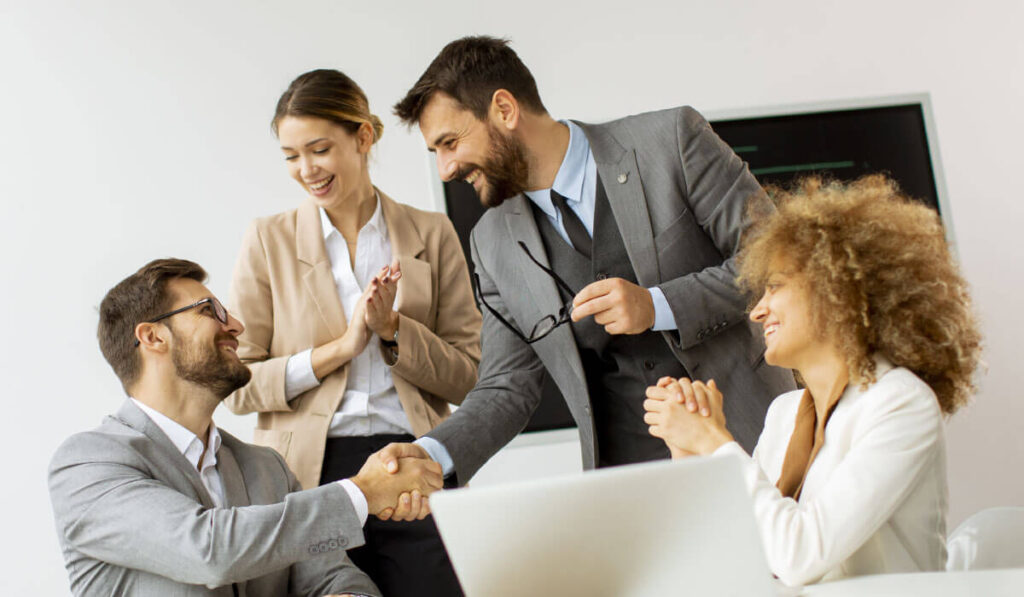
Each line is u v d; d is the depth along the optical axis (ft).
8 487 12.44
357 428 7.91
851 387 4.59
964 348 4.57
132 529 5.94
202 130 13.11
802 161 14.15
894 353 4.50
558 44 13.85
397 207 8.59
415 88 7.00
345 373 7.91
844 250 4.56
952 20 14.60
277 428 7.97
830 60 14.34
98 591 6.11
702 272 6.70
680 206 6.91
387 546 7.54
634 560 3.40
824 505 4.16
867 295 4.52
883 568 4.26
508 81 6.87
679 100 14.01
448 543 3.48
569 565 3.43
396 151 13.39
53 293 12.75
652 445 7.16
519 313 7.35
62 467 6.23
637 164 6.96
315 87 7.94
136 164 13.00
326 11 13.41
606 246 7.00
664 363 6.97
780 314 4.70
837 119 14.25
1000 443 14.21
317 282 8.16
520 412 7.54
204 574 5.86
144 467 6.29
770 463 5.23
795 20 14.34
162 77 13.14
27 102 12.93
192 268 6.98
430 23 13.56
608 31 13.97
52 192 12.86
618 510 3.34
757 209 6.64
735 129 14.08
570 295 7.13
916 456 4.22
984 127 14.52
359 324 7.78
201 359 6.70
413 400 7.95
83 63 13.05
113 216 12.91
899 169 14.33
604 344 7.02
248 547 5.87
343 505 6.13
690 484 3.31
